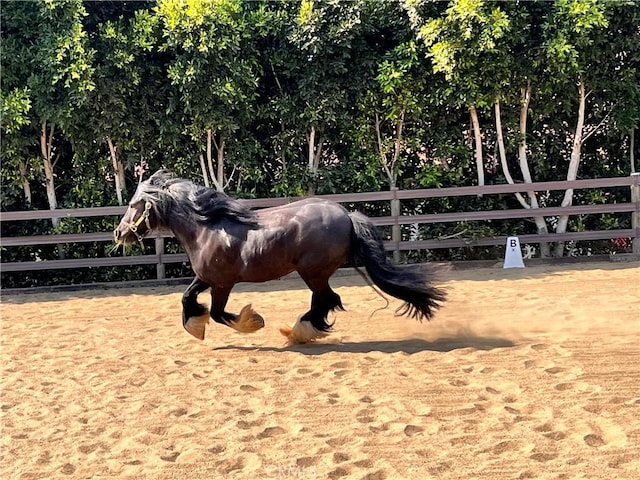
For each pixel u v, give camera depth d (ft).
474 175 38.88
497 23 32.96
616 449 12.72
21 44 35.06
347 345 20.80
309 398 16.12
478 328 22.13
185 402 16.31
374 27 36.96
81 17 35.14
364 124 37.11
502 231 37.65
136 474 12.61
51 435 14.65
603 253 38.47
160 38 35.76
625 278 30.14
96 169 37.47
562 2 33.91
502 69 34.94
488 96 35.63
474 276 32.60
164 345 21.83
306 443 13.58
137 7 37.24
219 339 22.30
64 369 19.52
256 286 32.94
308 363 18.98
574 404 14.93
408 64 35.27
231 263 20.11
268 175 39.06
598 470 11.94
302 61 36.60
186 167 37.19
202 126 35.86
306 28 34.88
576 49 35.27
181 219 20.63
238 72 34.60
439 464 12.40
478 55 34.32
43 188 38.68
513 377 16.87
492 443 13.17
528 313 23.91
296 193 36.50
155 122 36.58
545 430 13.76
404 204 38.19
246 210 20.47
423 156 39.19
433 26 33.88
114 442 14.20
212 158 38.68
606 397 15.26
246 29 35.40
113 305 29.58
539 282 30.17
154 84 36.42
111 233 35.35
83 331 24.39
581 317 22.81
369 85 36.65
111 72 35.45
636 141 39.27
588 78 36.40
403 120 37.52
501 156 37.32
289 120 36.83
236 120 36.81
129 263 35.09
